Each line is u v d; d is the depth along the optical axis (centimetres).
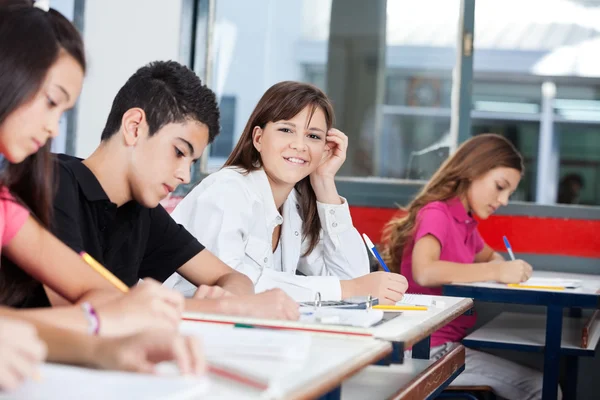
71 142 346
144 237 163
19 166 123
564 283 267
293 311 132
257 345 94
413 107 367
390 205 355
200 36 356
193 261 171
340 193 357
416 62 366
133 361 78
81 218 145
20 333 70
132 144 147
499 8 377
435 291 277
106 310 98
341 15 369
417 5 365
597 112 385
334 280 179
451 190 290
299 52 370
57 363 81
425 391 153
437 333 263
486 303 338
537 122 387
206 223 190
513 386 251
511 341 253
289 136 204
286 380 82
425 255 273
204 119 150
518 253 348
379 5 366
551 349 246
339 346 107
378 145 369
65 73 106
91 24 349
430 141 367
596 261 344
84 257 128
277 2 367
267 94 208
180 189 343
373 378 149
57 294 129
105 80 348
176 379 71
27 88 103
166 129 146
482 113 387
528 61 384
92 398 65
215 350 92
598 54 381
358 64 369
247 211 194
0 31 102
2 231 121
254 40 368
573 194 386
